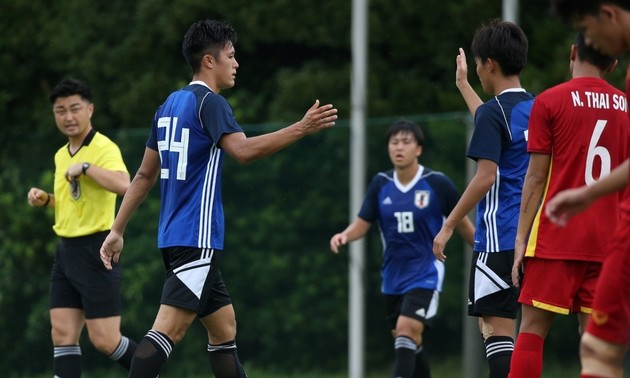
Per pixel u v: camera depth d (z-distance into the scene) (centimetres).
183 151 2083
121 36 5388
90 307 2653
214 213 2097
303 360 3584
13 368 3816
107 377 3666
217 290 2166
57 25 5497
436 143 3475
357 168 3550
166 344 2075
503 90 2148
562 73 4578
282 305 3612
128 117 5234
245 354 3644
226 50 2147
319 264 3584
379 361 3512
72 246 2666
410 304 2928
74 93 2689
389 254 3000
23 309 3812
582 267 1883
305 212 3612
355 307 3522
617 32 1502
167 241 2094
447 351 3406
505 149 2128
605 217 1883
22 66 5628
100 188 2658
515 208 2136
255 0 5131
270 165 3656
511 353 2153
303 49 5306
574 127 1870
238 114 5003
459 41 4997
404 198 2961
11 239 3844
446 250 3412
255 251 3650
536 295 1902
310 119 1972
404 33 5034
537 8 5016
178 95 2127
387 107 4988
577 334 3288
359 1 3694
